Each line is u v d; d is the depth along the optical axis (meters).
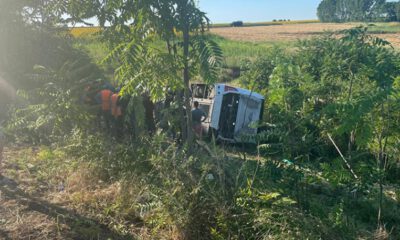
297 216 4.82
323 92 9.01
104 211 5.74
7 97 12.02
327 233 4.71
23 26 14.50
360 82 6.93
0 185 6.46
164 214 5.26
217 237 4.82
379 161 6.12
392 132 6.24
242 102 12.62
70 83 9.44
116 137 9.63
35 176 7.12
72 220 5.45
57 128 8.95
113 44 5.91
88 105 9.70
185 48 5.67
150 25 5.34
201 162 5.92
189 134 6.20
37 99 10.37
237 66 23.73
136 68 5.00
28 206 5.76
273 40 53.38
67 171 7.23
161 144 6.99
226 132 12.55
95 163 7.05
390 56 6.07
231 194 5.23
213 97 12.58
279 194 5.06
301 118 6.04
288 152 5.82
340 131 5.10
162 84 5.02
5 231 4.98
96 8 5.89
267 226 4.76
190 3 5.57
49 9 6.34
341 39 6.41
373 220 6.05
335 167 5.87
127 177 6.48
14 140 9.36
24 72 13.38
